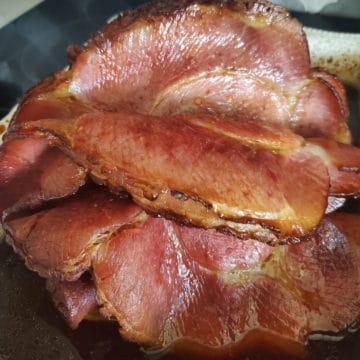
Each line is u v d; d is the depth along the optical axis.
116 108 0.19
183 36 0.19
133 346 0.20
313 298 0.20
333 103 0.20
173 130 0.16
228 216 0.16
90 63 0.19
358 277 0.20
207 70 0.19
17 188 0.19
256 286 0.20
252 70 0.19
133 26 0.19
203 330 0.19
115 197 0.18
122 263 0.18
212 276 0.20
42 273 0.18
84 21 0.36
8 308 0.21
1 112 0.32
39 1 0.36
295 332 0.19
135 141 0.16
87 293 0.19
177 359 0.19
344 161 0.17
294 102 0.20
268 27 0.19
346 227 0.20
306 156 0.17
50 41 0.35
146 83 0.19
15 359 0.20
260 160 0.16
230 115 0.20
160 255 0.19
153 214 0.17
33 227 0.18
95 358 0.20
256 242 0.19
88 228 0.17
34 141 0.19
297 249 0.20
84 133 0.16
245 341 0.19
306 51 0.19
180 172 0.16
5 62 0.34
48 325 0.21
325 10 0.35
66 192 0.18
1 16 0.36
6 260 0.22
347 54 0.28
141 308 0.19
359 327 0.20
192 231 0.19
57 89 0.19
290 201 0.16
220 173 0.16
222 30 0.19
